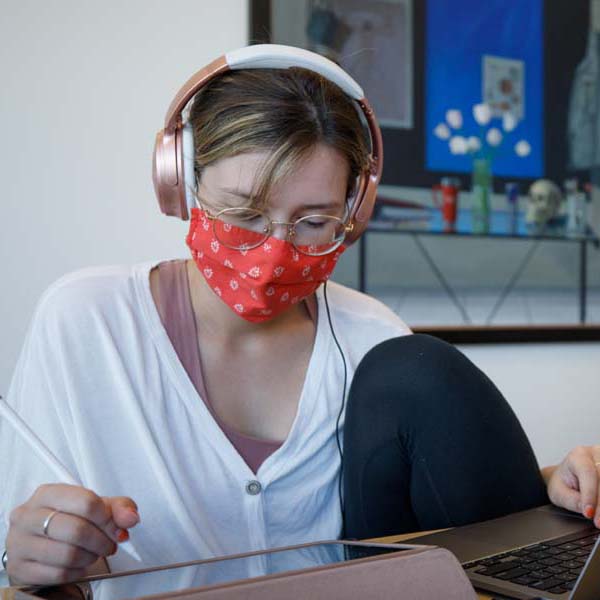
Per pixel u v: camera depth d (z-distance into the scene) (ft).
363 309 3.68
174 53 6.31
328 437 3.23
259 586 1.44
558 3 7.70
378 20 6.86
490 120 7.38
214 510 3.02
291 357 3.32
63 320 3.05
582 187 7.86
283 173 2.63
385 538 2.51
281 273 2.79
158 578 1.62
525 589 1.91
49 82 5.92
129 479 2.94
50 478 2.84
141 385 3.04
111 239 6.15
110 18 6.09
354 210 3.02
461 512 2.82
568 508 2.80
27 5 5.85
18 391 3.10
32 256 5.91
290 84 2.72
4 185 5.82
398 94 6.94
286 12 6.50
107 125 6.11
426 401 2.84
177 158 2.89
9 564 2.05
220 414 3.17
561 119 7.74
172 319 3.19
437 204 7.13
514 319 7.52
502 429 2.90
